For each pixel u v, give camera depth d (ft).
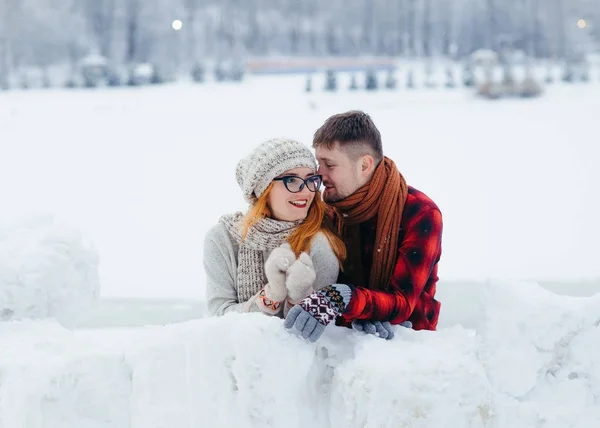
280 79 101.96
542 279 21.70
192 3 152.15
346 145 7.08
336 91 86.84
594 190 38.37
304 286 6.14
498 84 79.51
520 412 5.38
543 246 27.09
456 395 5.32
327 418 5.65
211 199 37.63
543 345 5.47
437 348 5.84
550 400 5.42
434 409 5.27
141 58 139.64
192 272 23.18
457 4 151.02
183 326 5.73
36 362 5.67
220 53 140.46
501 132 56.70
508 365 5.49
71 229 7.14
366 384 5.34
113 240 29.07
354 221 7.30
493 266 23.72
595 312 5.44
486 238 28.60
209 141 55.77
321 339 5.82
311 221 6.86
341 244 7.06
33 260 6.68
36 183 43.16
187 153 51.49
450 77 90.22
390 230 7.09
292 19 155.74
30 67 126.41
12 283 6.58
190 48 142.51
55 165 48.37
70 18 142.20
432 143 52.44
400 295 6.55
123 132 60.64
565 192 38.09
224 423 5.45
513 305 5.58
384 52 143.13
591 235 28.86
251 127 61.31
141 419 5.62
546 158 46.98
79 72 116.06
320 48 147.74
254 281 6.89
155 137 58.13
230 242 7.10
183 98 82.17
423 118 63.82
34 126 64.18
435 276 7.51
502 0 149.07
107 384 5.68
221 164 47.32
